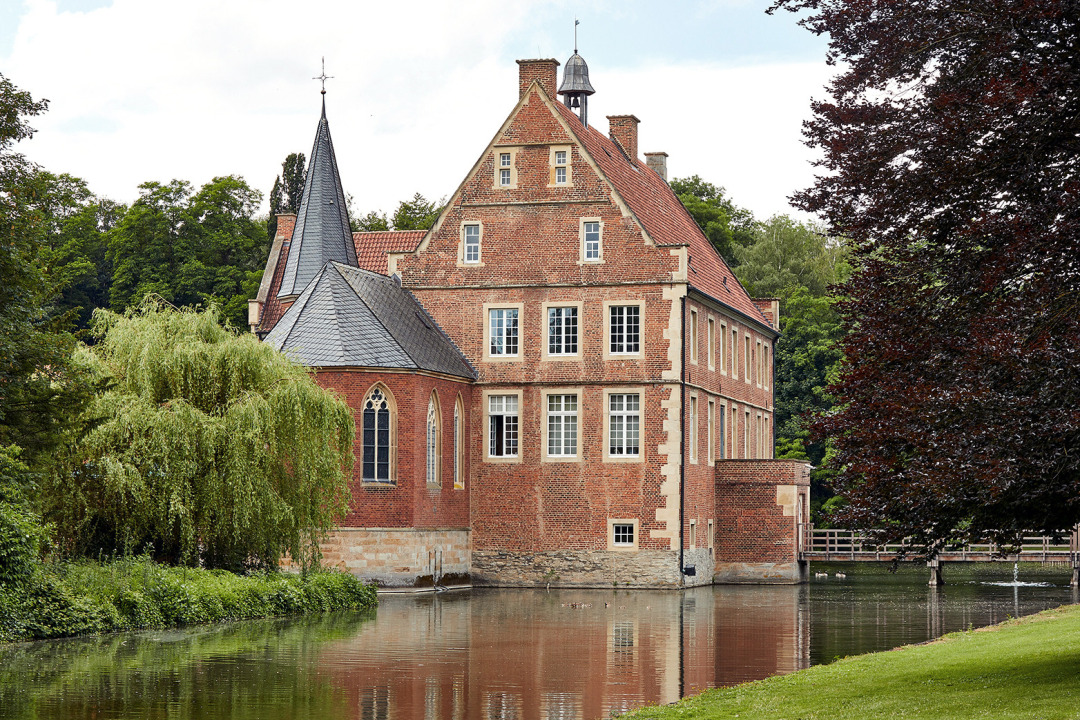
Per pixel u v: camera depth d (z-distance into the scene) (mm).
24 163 33062
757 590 51375
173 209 91250
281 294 64438
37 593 30422
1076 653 22141
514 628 33938
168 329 38188
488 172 53750
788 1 22234
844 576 64375
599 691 23156
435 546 49750
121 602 32344
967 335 19891
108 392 35688
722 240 99375
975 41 20625
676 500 51438
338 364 47219
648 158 70000
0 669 25109
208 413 37188
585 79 58438
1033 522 19828
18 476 30688
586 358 52531
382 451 47969
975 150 19641
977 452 17984
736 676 25031
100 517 35938
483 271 53562
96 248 94938
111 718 20203
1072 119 19078
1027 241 18750
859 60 22016
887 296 21125
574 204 52906
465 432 52875
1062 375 18047
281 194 94375
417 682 24047
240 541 37562
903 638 31703
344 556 47188
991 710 16906
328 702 21797
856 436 20484
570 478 52438
